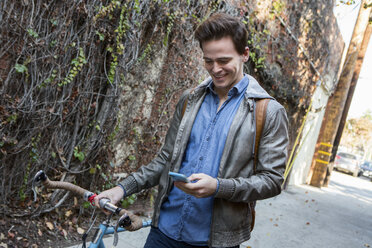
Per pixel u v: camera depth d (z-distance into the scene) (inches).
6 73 99.3
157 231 55.0
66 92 113.5
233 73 49.6
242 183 45.4
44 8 102.3
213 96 55.9
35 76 104.8
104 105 124.5
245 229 52.2
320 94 390.6
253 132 49.2
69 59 111.3
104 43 120.9
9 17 95.8
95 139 125.0
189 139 54.6
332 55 381.4
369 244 202.2
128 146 146.3
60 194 123.4
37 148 113.0
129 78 136.8
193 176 43.6
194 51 161.5
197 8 154.3
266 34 214.5
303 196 328.5
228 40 47.5
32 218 112.7
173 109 160.4
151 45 140.6
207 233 50.7
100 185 133.6
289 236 181.3
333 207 305.3
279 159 48.9
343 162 880.3
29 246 100.6
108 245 117.3
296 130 340.8
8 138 103.8
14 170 110.7
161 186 55.3
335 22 351.9
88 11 109.9
